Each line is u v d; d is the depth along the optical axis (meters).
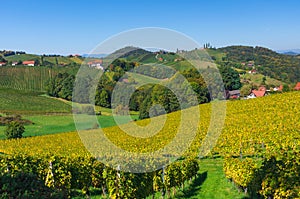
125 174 11.38
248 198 12.19
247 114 31.41
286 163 9.64
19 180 10.81
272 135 21.50
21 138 35.72
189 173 14.97
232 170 13.86
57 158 13.72
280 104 34.53
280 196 9.09
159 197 13.34
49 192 10.80
